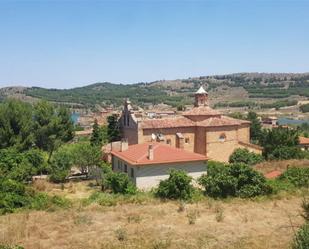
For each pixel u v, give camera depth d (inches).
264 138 2807.6
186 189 1428.4
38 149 2603.3
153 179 1766.7
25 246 906.7
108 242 922.7
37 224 1114.1
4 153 2121.1
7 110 2630.4
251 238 932.0
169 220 1118.4
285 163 2113.7
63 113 2977.4
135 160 1784.0
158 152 1854.1
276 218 1123.9
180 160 1795.0
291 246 792.3
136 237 958.4
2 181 1514.5
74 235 987.9
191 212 1195.9
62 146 2829.7
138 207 1295.5
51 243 925.2
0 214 1305.4
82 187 2032.5
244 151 2440.9
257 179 1433.3
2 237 979.3
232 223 1078.4
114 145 2593.5
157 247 869.2
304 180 1569.9
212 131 2482.8
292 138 2549.2
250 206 1280.8
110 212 1237.1
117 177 1654.8
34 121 2844.5
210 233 978.7
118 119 2871.6
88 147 2428.6
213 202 1336.1
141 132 2407.7
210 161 2297.0
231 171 1461.6
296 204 1294.3
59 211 1302.9
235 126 2551.7
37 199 1465.3
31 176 2204.7
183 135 2502.5
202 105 2677.2
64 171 2235.5
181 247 871.1
